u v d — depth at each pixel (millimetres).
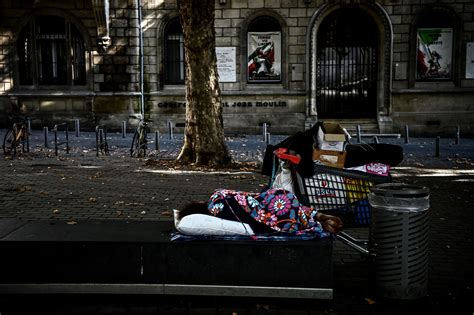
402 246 5055
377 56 21969
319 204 5578
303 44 21828
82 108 22516
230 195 5156
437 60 21719
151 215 8375
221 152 13523
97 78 22375
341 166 5539
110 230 5309
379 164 5578
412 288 5090
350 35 22125
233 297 5012
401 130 21953
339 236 5754
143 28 22172
